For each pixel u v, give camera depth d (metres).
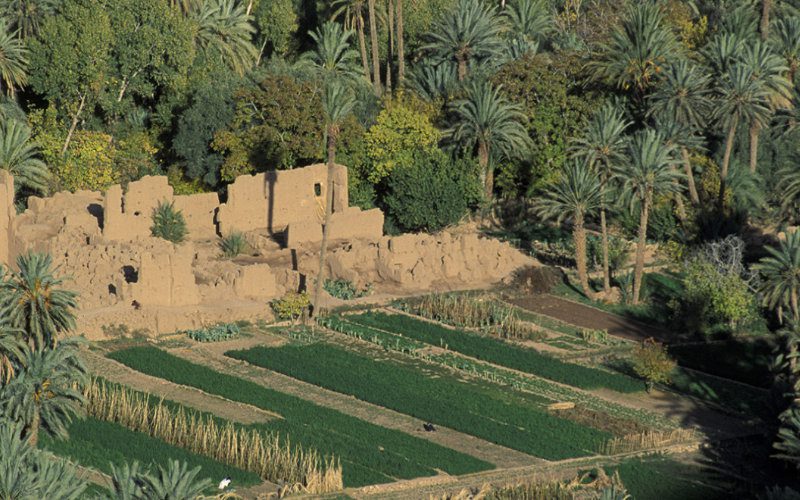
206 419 102.88
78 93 145.25
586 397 112.00
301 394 109.38
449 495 94.50
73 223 129.12
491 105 144.12
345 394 109.69
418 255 130.88
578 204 129.88
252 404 106.06
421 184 142.25
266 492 93.00
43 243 125.12
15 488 81.81
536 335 122.00
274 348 116.62
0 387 92.88
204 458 96.94
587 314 127.88
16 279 97.69
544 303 129.62
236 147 142.12
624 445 104.38
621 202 130.25
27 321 94.12
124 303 118.75
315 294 122.88
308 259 130.38
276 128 142.00
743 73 141.12
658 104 141.75
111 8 147.38
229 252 132.12
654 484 98.44
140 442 98.38
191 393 107.69
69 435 98.81
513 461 100.81
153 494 82.12
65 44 142.75
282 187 137.75
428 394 110.19
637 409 110.94
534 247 141.75
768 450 104.94
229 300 122.75
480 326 123.88
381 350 118.19
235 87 145.38
